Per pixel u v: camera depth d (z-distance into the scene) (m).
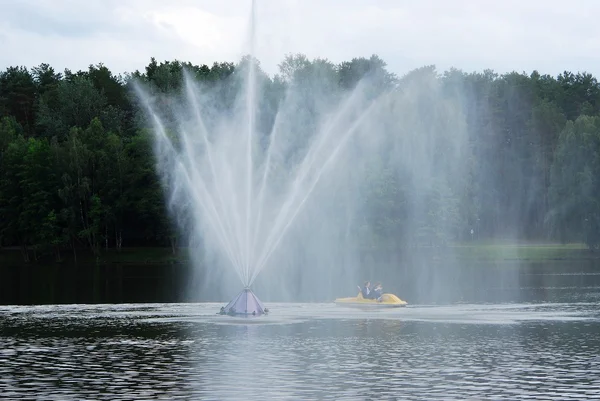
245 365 30.83
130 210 128.62
